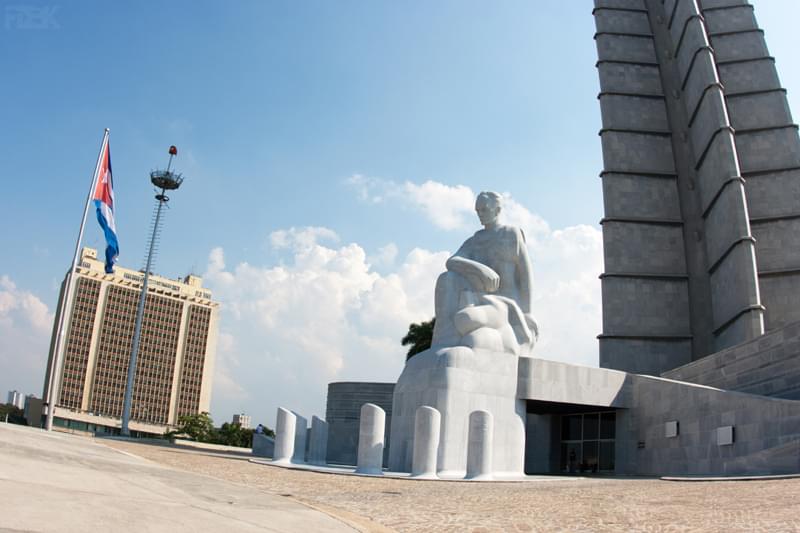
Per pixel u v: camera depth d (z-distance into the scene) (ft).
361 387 127.13
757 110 156.76
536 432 92.48
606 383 80.23
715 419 68.69
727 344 135.85
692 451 71.56
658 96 170.19
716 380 85.51
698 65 153.89
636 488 43.34
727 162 137.90
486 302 73.97
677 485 44.19
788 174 148.56
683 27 162.91
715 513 28.94
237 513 24.35
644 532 25.86
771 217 146.30
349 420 125.80
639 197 160.45
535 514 31.53
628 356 150.61
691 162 162.40
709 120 147.33
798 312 138.62
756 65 160.76
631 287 154.30
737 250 130.72
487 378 70.49
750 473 55.62
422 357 71.26
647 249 156.87
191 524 20.21
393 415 72.08
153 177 148.36
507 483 54.39
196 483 34.71
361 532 24.39
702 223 156.66
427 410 59.41
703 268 154.20
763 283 142.20
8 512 17.33
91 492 23.08
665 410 76.54
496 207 79.92
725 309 138.00
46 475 25.12
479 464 59.26
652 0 180.24
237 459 67.41
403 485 49.06
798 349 69.46
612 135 165.68
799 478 42.55
